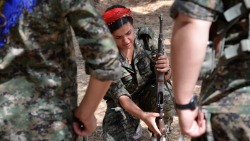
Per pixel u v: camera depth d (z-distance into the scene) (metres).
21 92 2.36
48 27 2.30
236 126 2.29
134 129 3.93
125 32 3.72
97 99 2.37
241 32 2.28
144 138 4.71
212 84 2.36
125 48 3.82
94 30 2.24
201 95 2.44
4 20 2.31
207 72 2.38
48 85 2.36
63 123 2.39
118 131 3.90
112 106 3.96
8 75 2.36
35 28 2.31
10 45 2.33
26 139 2.38
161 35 3.83
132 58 3.88
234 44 2.30
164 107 3.96
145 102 3.99
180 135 4.75
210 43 2.38
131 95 3.97
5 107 2.36
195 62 2.20
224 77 2.32
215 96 2.34
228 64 2.30
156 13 10.02
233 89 2.31
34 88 2.37
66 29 2.35
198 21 2.17
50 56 2.34
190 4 2.17
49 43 2.33
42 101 2.37
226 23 2.30
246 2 2.22
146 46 3.88
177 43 2.21
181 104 2.28
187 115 2.29
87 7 2.24
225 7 2.27
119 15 3.66
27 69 2.35
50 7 2.27
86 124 2.44
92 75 2.29
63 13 2.26
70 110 2.41
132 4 10.59
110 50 2.26
